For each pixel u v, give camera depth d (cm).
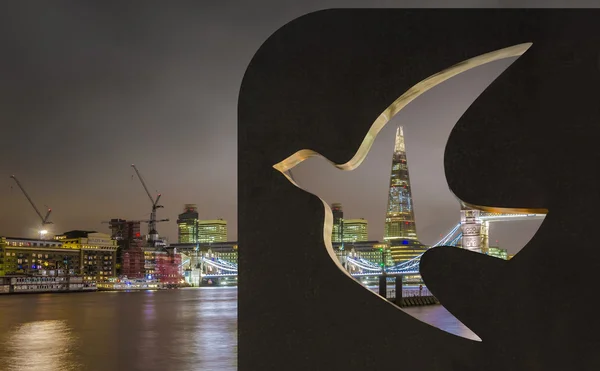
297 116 495
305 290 491
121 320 5353
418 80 488
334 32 499
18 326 4800
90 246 19312
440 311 5209
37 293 16400
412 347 477
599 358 452
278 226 496
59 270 17150
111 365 2445
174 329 4281
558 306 460
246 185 498
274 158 495
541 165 468
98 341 3475
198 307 7800
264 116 498
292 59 500
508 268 466
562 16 479
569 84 472
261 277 496
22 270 17038
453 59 486
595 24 475
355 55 496
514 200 467
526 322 461
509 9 484
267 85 500
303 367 489
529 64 477
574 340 456
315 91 496
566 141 468
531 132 471
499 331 463
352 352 484
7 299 11938
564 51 475
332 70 496
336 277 489
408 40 492
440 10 491
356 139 489
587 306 457
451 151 477
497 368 462
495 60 511
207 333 3931
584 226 461
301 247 494
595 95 469
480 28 486
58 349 3094
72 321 5322
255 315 495
